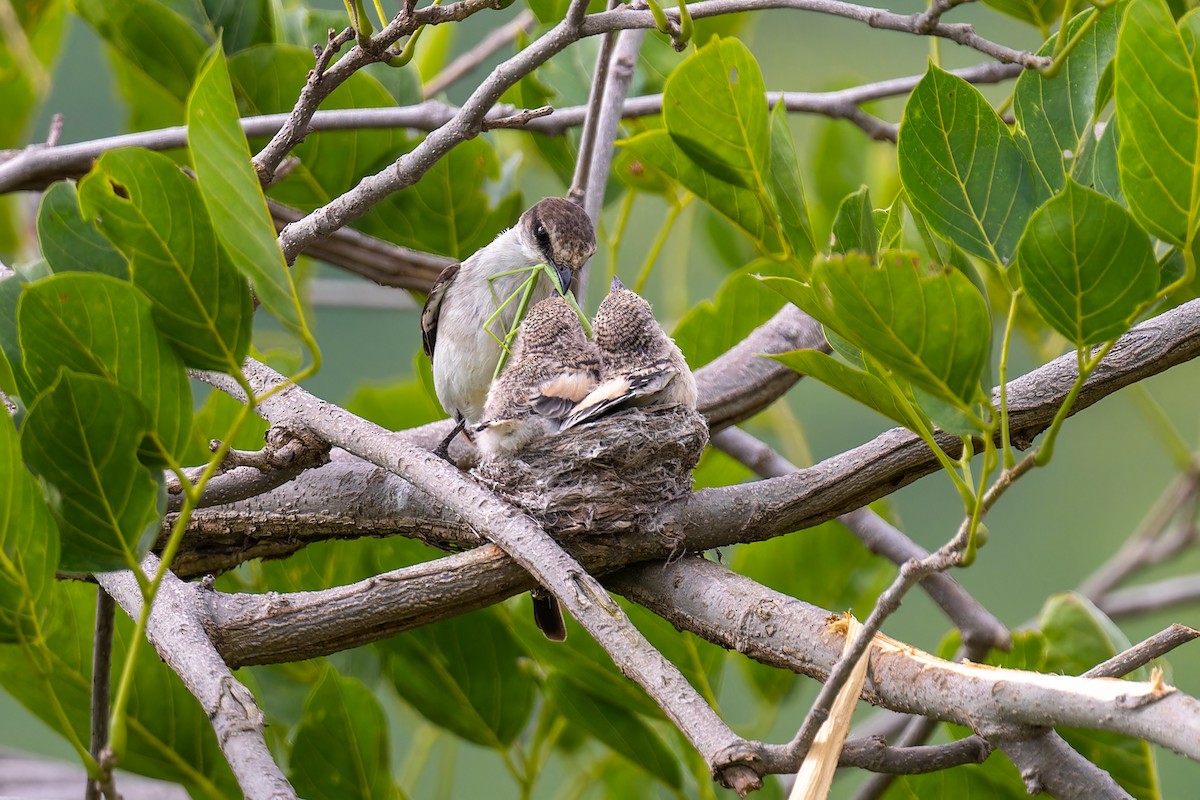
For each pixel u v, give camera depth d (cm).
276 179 860
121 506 505
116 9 970
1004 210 544
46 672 502
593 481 683
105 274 523
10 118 1170
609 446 684
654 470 689
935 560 419
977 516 416
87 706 772
